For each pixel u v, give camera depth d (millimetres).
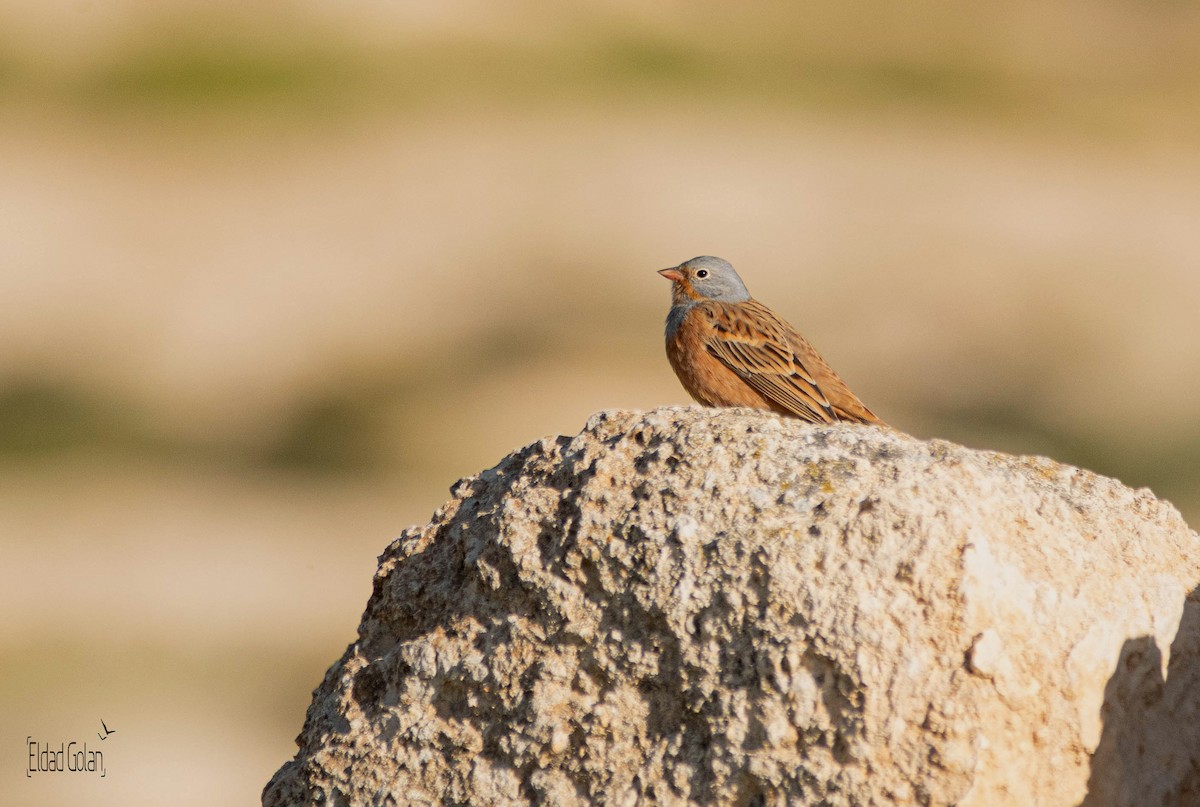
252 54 48875
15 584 19547
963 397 29297
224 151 42812
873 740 4762
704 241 37188
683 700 5023
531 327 31188
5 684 16516
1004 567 4891
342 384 28609
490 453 24906
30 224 36469
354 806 5426
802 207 39562
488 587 5383
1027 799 4797
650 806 4992
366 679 5559
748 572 4953
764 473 5184
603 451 5426
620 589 5145
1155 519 5430
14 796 14375
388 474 24359
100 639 17547
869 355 30625
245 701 16531
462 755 5324
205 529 21734
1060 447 27266
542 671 5215
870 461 5223
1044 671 4840
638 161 42750
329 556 20656
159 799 14242
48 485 23375
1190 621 5156
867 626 4805
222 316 32062
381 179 40750
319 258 35500
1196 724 5098
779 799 4840
